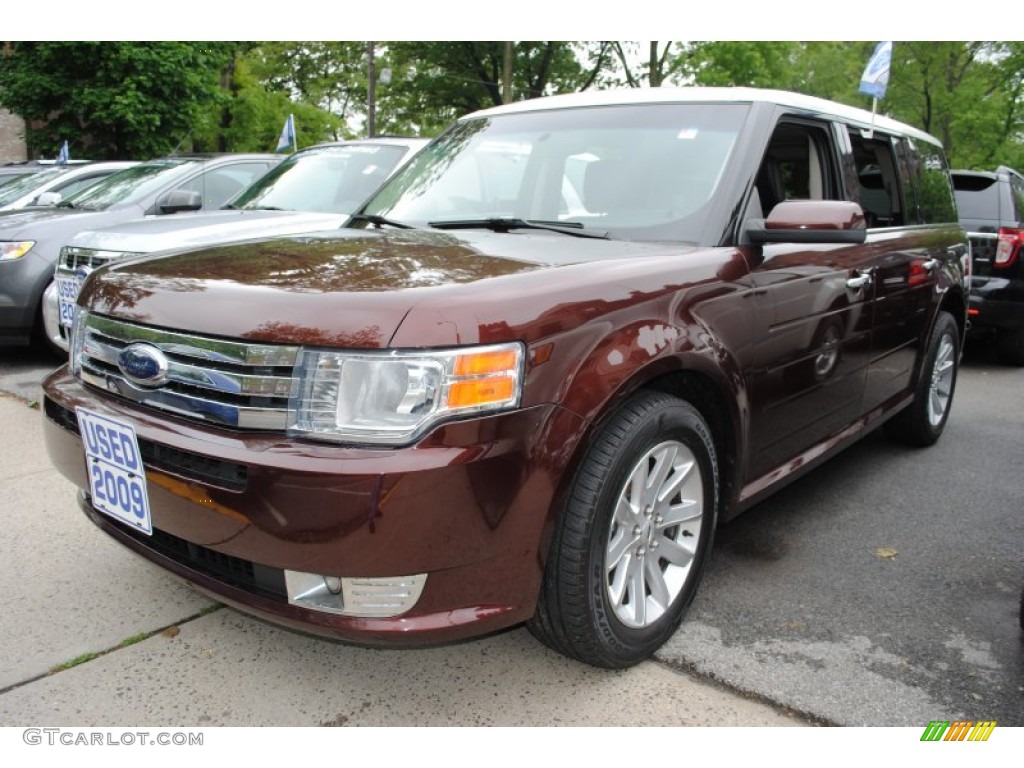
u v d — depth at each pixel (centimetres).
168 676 241
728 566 316
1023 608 263
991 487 410
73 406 237
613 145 311
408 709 228
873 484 412
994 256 690
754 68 2427
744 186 282
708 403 267
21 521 346
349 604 196
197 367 206
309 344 193
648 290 234
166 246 471
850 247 340
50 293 541
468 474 191
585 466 216
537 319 204
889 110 3177
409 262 235
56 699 230
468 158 347
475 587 200
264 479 190
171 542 228
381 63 3102
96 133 1922
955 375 492
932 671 246
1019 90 2861
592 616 222
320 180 608
